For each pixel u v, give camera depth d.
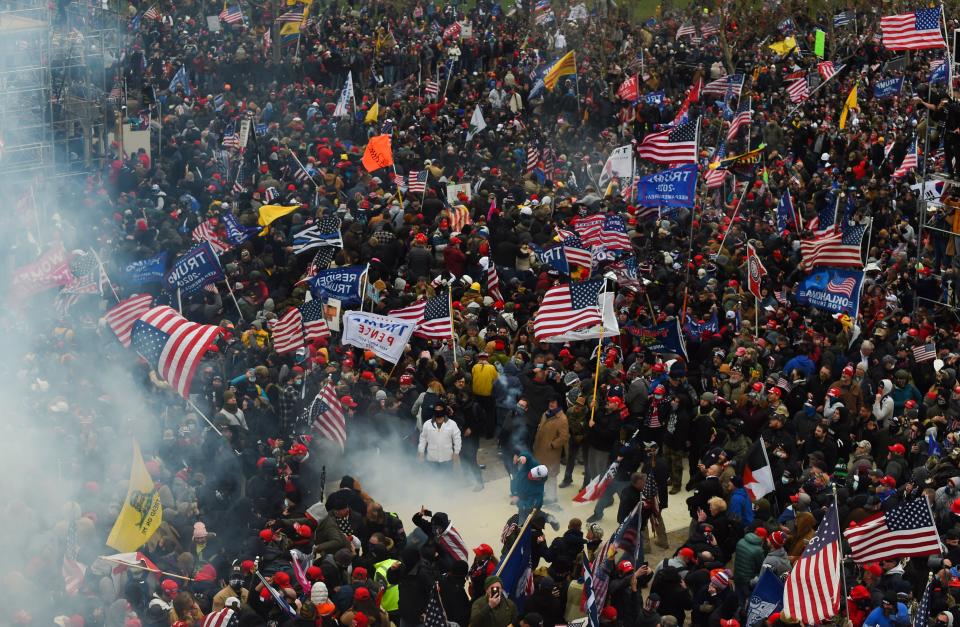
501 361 84.81
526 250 102.38
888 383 82.56
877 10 188.12
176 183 124.12
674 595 59.44
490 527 74.81
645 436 78.25
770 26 190.00
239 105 149.62
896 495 68.00
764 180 122.94
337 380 78.62
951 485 68.19
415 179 115.00
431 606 53.47
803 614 55.97
